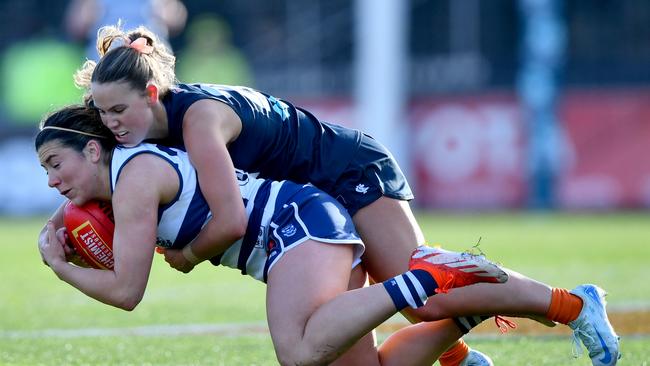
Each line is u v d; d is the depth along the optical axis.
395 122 53.94
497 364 15.39
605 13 62.19
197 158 12.54
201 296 24.70
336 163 13.74
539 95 51.19
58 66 58.66
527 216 50.28
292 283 12.25
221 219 12.40
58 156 12.46
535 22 51.34
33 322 20.45
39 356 16.53
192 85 13.33
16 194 54.84
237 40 67.31
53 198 54.50
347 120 56.09
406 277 11.99
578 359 15.70
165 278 29.03
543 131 51.19
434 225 45.47
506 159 52.25
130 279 12.23
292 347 12.04
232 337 18.28
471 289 12.87
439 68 60.12
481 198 52.97
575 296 12.97
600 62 57.59
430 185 53.97
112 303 12.34
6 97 58.59
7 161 54.97
